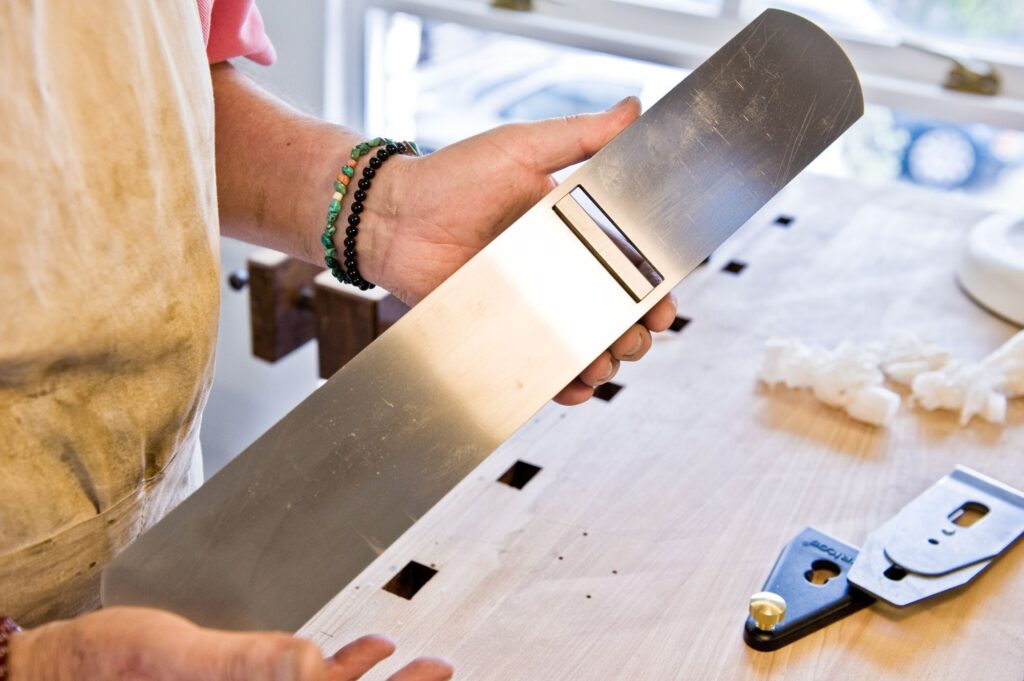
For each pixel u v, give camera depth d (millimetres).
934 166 1431
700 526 610
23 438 453
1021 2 1282
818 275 951
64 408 464
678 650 518
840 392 737
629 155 498
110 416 485
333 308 876
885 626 542
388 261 622
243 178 641
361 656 409
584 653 512
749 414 729
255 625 433
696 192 494
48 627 371
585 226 490
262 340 999
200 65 497
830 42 493
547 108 1590
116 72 438
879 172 1470
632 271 486
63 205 427
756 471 665
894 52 1349
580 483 640
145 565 445
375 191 601
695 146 499
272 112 642
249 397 1688
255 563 443
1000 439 723
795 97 497
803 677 506
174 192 478
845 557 581
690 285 916
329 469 459
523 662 503
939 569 566
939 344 840
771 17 507
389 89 1654
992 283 892
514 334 478
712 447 687
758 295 906
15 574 479
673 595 554
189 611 436
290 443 463
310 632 514
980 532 599
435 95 1649
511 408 468
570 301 483
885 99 1335
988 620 550
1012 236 951
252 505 454
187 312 497
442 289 482
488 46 1572
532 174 581
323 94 1549
